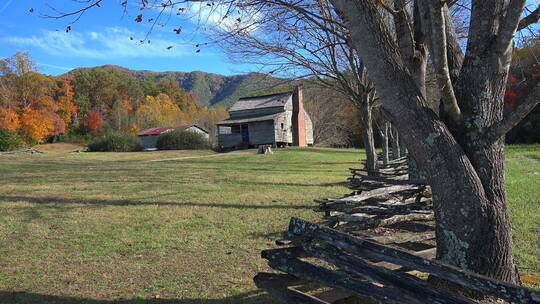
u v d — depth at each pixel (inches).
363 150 1707.7
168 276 201.0
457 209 135.4
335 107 1777.8
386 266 162.6
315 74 405.1
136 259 229.6
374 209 230.7
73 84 3427.7
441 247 141.8
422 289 100.3
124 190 504.4
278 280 137.3
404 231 266.8
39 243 264.1
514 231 255.6
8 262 225.8
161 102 3686.0
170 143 1572.3
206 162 999.0
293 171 772.6
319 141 1987.0
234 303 166.6
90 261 226.8
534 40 221.6
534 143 1545.3
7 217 340.8
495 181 138.8
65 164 961.5
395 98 140.6
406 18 164.7
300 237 131.0
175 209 374.3
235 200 420.8
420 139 140.5
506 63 143.0
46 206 392.2
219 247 249.9
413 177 300.5
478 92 142.9
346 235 118.3
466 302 91.4
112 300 171.9
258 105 1739.7
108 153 1411.2
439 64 131.5
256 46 359.6
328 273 123.0
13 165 895.7
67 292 181.8
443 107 151.4
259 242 258.8
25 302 170.4
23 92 2503.7
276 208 372.5
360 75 443.5
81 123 3201.3
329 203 263.7
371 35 138.2
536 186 454.0
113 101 3496.6
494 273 134.2
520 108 127.6
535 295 82.2
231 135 1654.8
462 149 139.2
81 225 313.6
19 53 2501.2
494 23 142.6
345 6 138.9
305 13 238.2
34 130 2443.4
